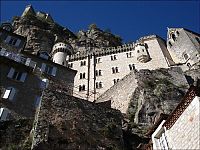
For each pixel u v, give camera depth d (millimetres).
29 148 18125
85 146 18844
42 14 100875
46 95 21453
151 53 72000
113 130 21406
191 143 12055
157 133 14828
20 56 35719
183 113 13250
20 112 28109
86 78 66250
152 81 39250
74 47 81938
